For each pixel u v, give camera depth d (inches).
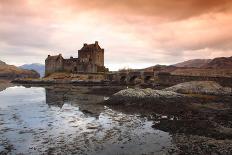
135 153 877.8
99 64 5442.9
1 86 4333.2
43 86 4224.9
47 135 1112.2
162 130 1179.9
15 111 1733.5
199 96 2208.4
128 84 3988.7
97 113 1652.3
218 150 872.3
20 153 878.4
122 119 1454.2
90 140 1034.1
